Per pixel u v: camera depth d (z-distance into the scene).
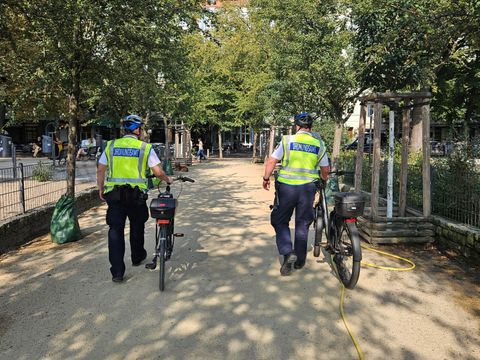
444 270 5.32
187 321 3.85
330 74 9.70
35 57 6.93
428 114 6.37
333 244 5.10
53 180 8.84
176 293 4.48
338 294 4.50
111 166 4.88
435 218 6.37
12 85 8.15
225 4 20.86
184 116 21.47
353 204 4.59
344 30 9.97
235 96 30.02
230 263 5.49
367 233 6.53
